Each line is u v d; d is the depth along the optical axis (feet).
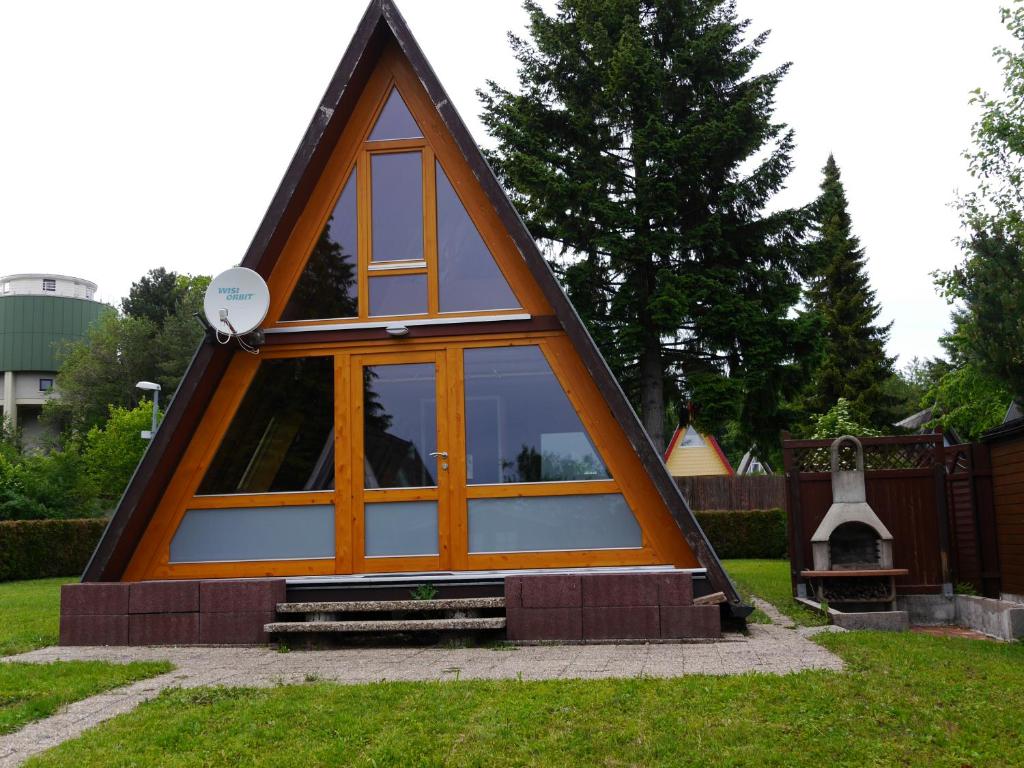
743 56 75.72
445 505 33.40
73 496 89.66
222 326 32.86
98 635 32.17
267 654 29.60
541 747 17.97
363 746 18.44
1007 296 37.81
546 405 33.58
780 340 71.10
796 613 38.17
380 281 34.99
